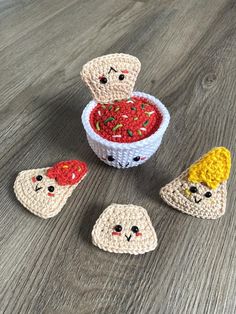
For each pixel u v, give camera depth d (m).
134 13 0.39
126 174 0.23
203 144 0.25
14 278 0.18
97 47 0.34
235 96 0.29
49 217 0.20
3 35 0.36
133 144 0.21
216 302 0.17
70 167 0.22
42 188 0.21
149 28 0.37
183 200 0.20
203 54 0.33
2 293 0.17
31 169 0.23
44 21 0.38
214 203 0.20
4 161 0.24
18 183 0.22
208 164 0.20
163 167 0.23
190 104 0.28
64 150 0.25
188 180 0.21
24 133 0.26
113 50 0.34
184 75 0.31
